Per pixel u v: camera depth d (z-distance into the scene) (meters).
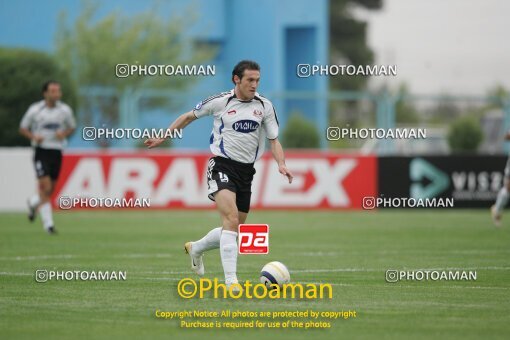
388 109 75.31
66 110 50.34
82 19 98.38
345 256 39.38
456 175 65.75
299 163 64.81
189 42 100.12
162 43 95.19
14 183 65.00
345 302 27.48
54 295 28.61
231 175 28.84
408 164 64.94
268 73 108.69
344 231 51.34
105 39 94.69
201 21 108.19
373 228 53.16
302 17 110.56
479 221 57.94
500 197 53.00
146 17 98.69
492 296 28.64
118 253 40.31
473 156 65.94
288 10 110.44
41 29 106.75
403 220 58.56
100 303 27.20
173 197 64.31
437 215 62.62
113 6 106.31
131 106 73.00
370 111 76.69
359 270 34.62
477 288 30.27
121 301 27.56
